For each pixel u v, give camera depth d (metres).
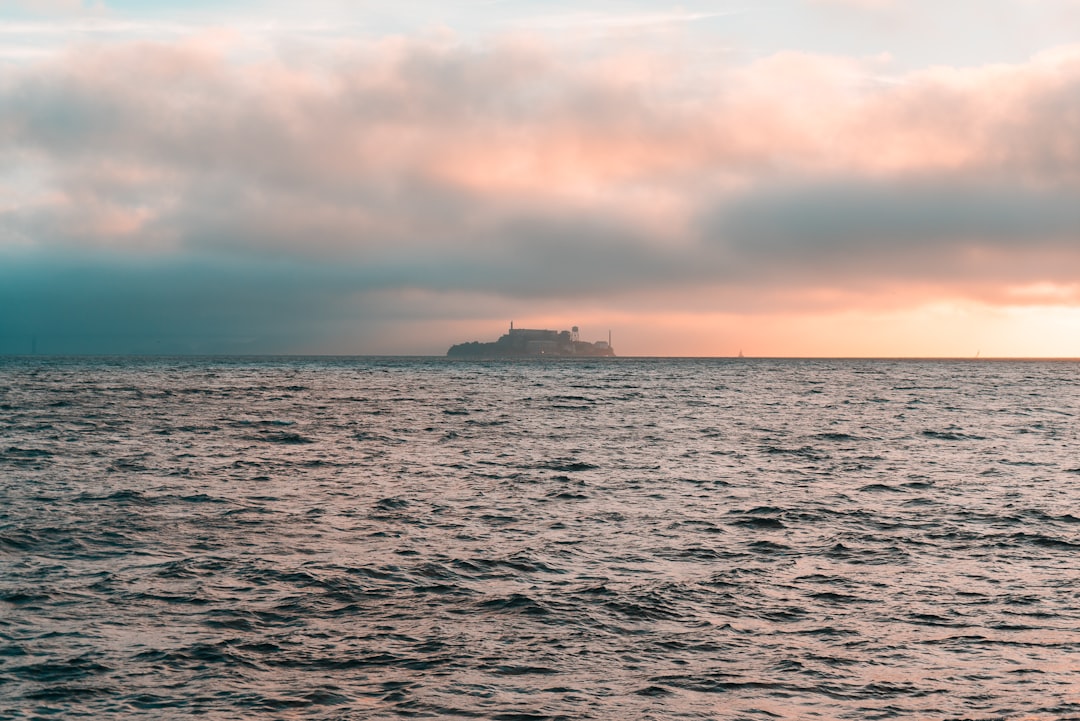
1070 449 57.78
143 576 23.25
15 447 51.25
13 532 27.86
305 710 15.36
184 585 22.44
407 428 67.88
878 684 16.83
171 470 42.91
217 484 38.81
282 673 16.92
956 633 19.73
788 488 39.91
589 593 22.41
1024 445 60.09
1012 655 18.41
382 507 33.91
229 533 28.80
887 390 138.50
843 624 20.33
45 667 17.00
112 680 16.47
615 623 20.14
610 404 98.06
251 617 20.08
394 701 15.77
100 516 30.97
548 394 116.38
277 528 29.70
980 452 55.59
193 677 16.64
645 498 36.81
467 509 33.81
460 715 15.25
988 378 198.12
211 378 161.75
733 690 16.48
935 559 26.53
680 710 15.59
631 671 17.33
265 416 77.25
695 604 21.66
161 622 19.62
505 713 15.36
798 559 26.41
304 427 67.44
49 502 33.41
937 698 16.22
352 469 44.72
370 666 17.33
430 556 26.03
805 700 16.09
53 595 21.39
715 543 28.47
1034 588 23.39
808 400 110.00
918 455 53.78
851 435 65.88
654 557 26.50
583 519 32.16
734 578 24.11
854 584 23.66
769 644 18.94
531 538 28.83
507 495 37.16
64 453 49.00
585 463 47.88
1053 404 106.75
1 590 21.72
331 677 16.77
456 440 59.59
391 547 27.17
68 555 25.41
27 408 82.94
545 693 16.22
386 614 20.48
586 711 15.49
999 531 30.56
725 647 18.73
